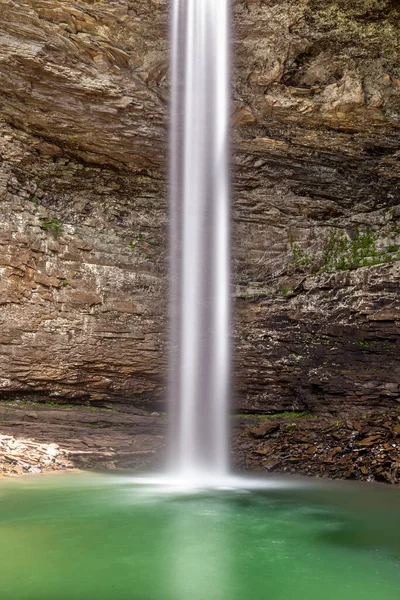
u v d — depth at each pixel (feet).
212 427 42.83
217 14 39.27
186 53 39.83
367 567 14.74
